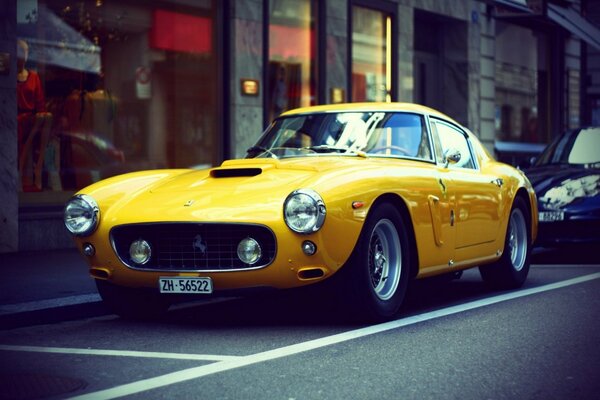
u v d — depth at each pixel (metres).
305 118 7.72
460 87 19.34
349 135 7.43
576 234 10.70
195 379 4.83
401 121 7.52
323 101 15.63
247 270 6.14
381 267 6.65
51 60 11.70
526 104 22.31
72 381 4.84
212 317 7.08
